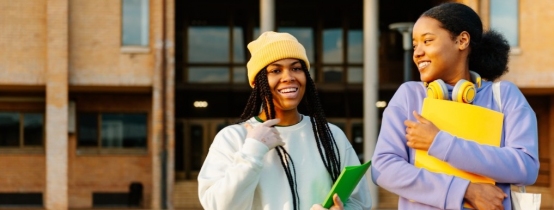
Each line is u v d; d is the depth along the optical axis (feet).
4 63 84.84
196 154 98.78
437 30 11.68
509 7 84.74
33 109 93.35
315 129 13.07
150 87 87.40
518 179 11.14
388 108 12.12
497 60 12.36
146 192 93.97
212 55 98.12
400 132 11.82
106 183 93.71
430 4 96.07
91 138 93.66
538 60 84.53
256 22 98.32
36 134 93.66
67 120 85.40
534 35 84.74
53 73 84.48
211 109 98.78
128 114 94.43
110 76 85.71
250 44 13.17
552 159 92.27
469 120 11.36
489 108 11.64
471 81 12.05
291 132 13.01
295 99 12.84
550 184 92.38
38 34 85.25
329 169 12.89
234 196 11.92
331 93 99.30
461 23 11.65
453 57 11.72
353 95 99.09
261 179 12.67
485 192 11.06
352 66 98.73
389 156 11.65
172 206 85.35
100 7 85.81
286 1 97.86
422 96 11.96
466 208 11.19
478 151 11.06
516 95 11.69
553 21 84.53
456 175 11.28
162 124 85.20
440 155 11.12
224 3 97.55
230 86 97.19
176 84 96.78
